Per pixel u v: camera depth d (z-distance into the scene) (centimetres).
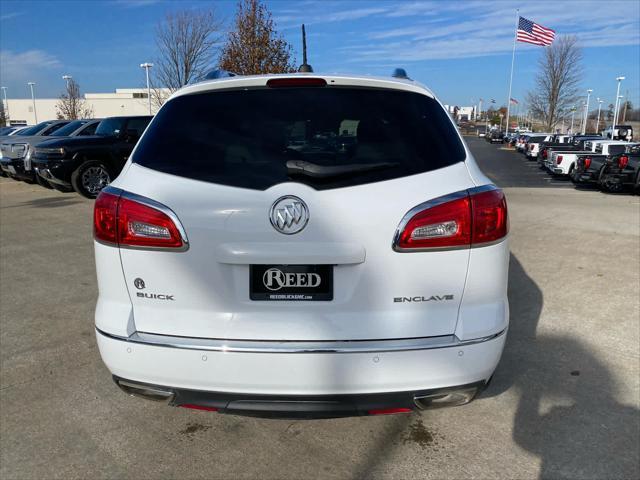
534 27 3638
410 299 216
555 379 333
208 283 218
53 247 706
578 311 455
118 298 226
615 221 927
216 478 245
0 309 463
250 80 241
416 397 216
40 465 253
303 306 216
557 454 259
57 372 347
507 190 1681
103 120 1275
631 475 243
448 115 249
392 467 251
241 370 212
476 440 271
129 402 312
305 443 271
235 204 213
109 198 225
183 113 238
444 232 214
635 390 319
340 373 210
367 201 212
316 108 233
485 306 223
